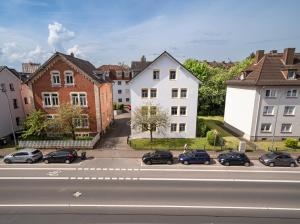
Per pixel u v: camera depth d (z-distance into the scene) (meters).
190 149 28.12
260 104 31.19
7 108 35.69
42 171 22.27
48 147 29.14
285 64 32.56
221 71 60.22
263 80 30.39
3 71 34.78
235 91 37.16
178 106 32.19
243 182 19.48
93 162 24.64
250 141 32.19
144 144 30.41
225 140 32.25
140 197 16.80
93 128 33.97
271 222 13.73
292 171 22.17
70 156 24.41
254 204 15.78
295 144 28.86
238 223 13.61
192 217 14.20
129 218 14.11
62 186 18.84
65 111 29.39
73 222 13.77
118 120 48.94
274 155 23.73
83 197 16.89
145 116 30.05
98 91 32.69
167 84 31.41
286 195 17.17
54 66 31.69
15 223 13.79
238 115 36.16
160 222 13.69
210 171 22.05
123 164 24.00
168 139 32.62
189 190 17.91
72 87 32.44
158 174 21.27
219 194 17.25
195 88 31.53
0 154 27.66
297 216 14.36
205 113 54.50
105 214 14.59
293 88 30.53
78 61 37.12
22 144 29.28
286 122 31.72
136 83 31.31
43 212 14.92
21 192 17.86
